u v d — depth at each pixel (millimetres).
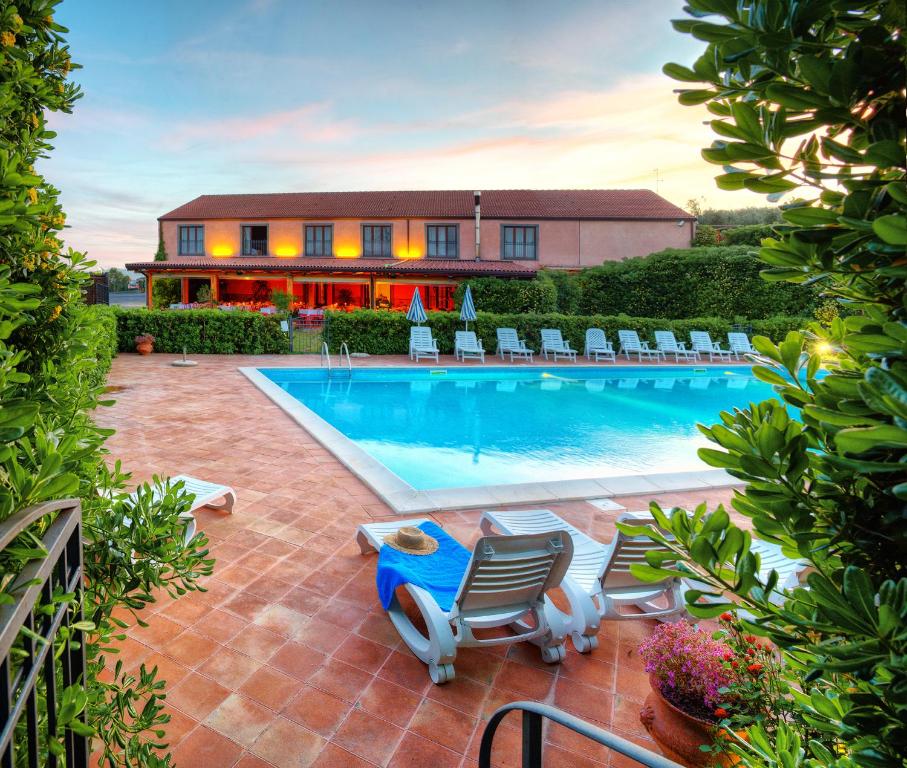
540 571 3555
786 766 1323
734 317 22688
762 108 934
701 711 2607
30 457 1588
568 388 16188
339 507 5926
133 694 2158
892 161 755
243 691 3221
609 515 5992
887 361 817
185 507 2375
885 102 825
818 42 856
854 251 854
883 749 824
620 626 4094
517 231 29875
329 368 15758
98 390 2359
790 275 976
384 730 2979
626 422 12438
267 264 29812
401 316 19312
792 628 930
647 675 3541
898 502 909
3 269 1422
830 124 864
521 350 19297
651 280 24297
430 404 13875
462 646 3408
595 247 29266
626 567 3768
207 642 3650
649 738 2982
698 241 29359
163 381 12984
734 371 18922
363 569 4648
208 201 34594
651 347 21219
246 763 2729
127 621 3818
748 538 969
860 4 813
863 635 760
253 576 4484
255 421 9523
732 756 2430
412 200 32656
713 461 1049
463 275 27031
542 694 3328
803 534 958
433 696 3262
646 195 31625
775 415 1092
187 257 33094
